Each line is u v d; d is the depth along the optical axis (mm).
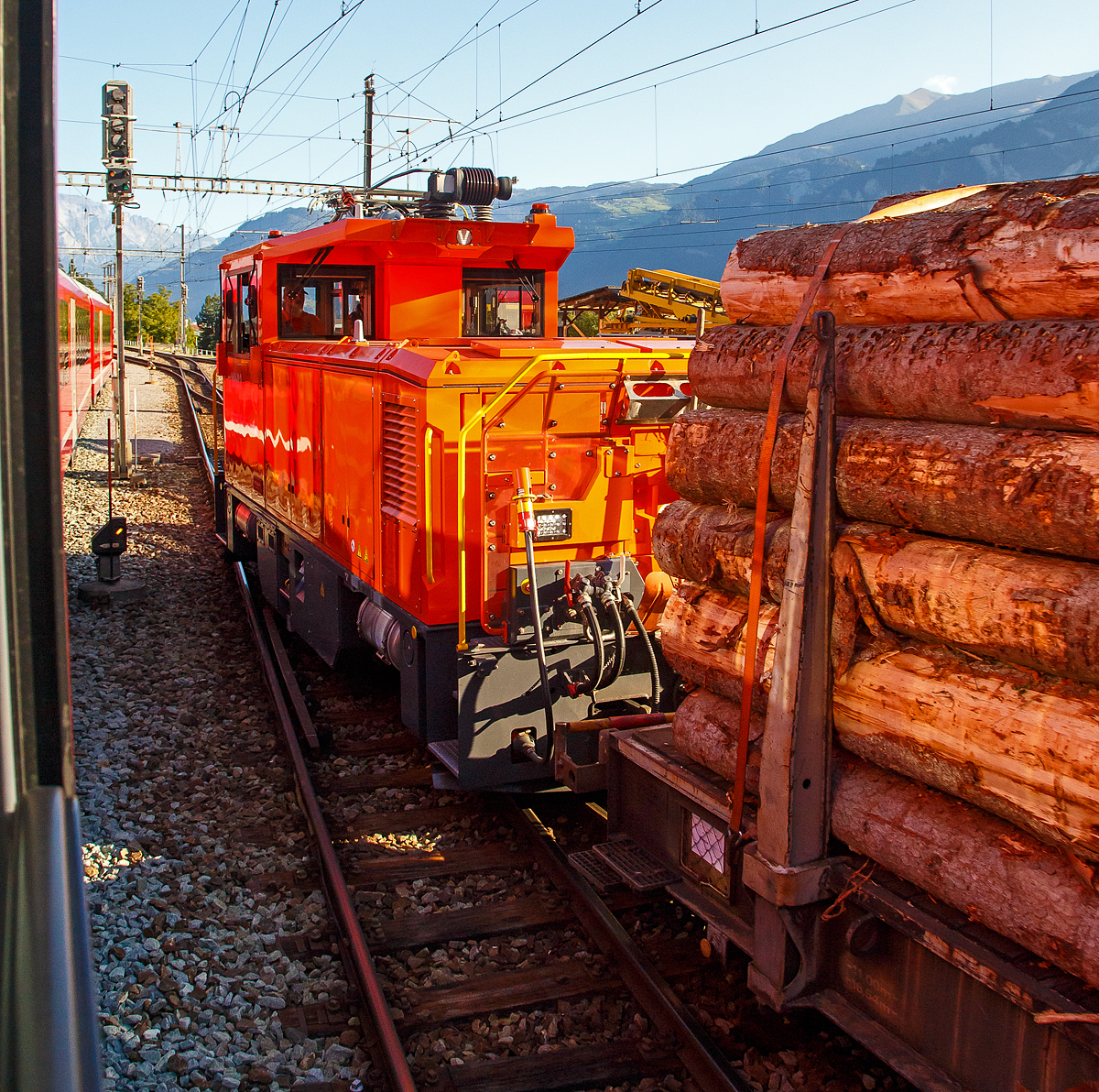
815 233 3197
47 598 1087
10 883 962
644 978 3822
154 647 8219
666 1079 3393
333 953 4148
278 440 8055
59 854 988
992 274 2516
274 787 5695
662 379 5566
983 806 2520
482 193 7152
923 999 2730
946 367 2578
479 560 5242
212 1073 3367
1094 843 2184
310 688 7328
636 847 4105
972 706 2477
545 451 5348
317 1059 3494
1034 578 2352
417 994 3861
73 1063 810
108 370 31781
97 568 10039
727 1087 3277
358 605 6688
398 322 6973
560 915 4402
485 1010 3756
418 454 5117
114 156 15070
